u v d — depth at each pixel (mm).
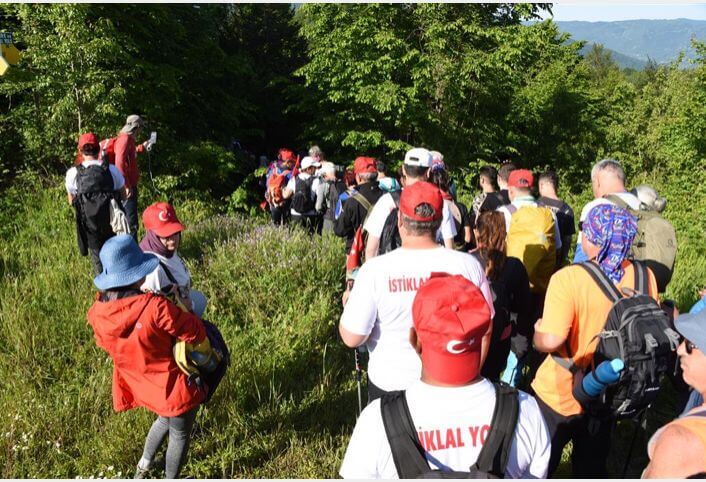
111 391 4254
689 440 1519
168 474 3457
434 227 2535
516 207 4871
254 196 12680
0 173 9602
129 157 6789
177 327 3078
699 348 1734
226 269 6117
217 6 15453
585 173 16625
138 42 11438
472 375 1600
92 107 9711
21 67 9547
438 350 1559
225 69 14023
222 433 4051
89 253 7047
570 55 19672
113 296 3094
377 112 13570
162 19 11633
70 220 8570
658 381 2529
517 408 1622
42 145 9844
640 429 3172
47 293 5828
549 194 5605
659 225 4016
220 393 4293
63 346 4906
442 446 1587
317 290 6004
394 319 2539
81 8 9281
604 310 2648
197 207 10570
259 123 16438
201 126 13523
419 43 13414
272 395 4445
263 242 6633
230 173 13359
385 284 2510
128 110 10570
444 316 1534
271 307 5676
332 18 13234
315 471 3719
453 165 13977
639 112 16844
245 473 3727
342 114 13477
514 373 3961
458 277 1651
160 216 3682
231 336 5125
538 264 4324
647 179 14734
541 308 4398
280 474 3721
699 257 8922
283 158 10148
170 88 11273
